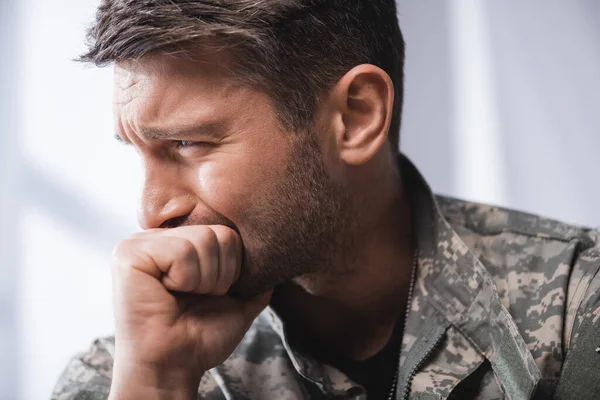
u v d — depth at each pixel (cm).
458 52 264
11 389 284
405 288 121
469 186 262
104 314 288
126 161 291
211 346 106
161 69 99
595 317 104
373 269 119
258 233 105
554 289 112
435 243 117
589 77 253
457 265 114
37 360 286
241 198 103
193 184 104
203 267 102
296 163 105
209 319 106
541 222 123
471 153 263
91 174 292
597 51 253
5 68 293
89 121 292
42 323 288
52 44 294
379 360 120
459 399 110
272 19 101
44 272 289
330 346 124
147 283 102
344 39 109
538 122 257
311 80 106
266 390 117
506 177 259
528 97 258
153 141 102
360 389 112
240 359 120
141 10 97
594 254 115
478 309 111
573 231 120
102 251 289
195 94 100
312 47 105
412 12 267
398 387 111
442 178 266
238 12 99
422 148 267
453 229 120
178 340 103
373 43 113
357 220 115
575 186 254
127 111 101
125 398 101
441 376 109
